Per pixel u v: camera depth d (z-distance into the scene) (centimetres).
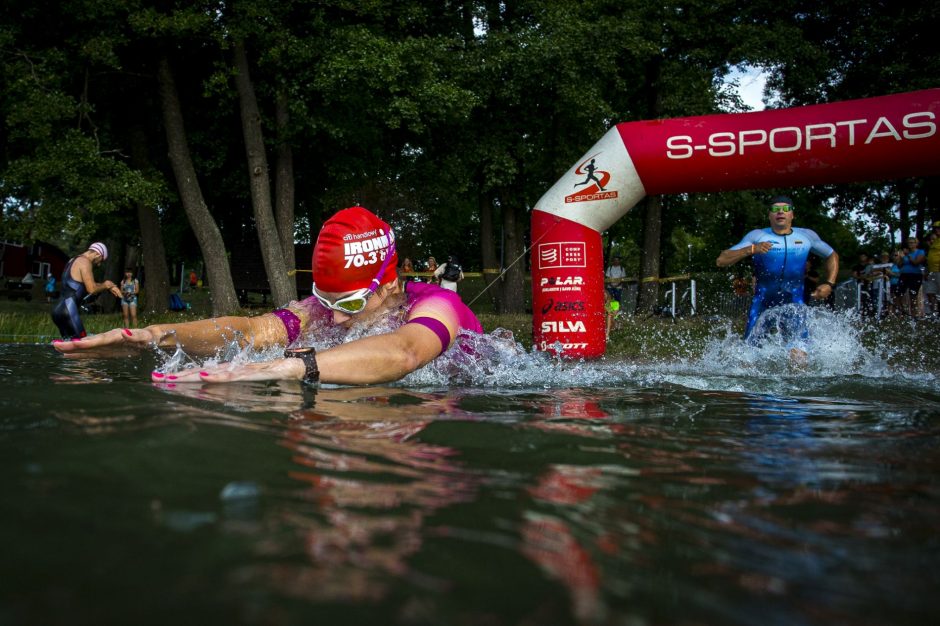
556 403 257
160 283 1728
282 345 352
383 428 184
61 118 1320
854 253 3469
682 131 786
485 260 1759
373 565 87
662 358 748
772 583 90
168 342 328
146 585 78
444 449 163
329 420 192
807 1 1720
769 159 758
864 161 734
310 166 1742
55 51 1287
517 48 1488
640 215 2200
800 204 2316
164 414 183
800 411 254
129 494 111
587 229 842
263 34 1370
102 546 89
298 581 81
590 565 92
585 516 114
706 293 1742
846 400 295
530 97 1562
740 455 171
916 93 730
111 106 1589
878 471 156
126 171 1316
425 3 1598
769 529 112
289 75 1468
